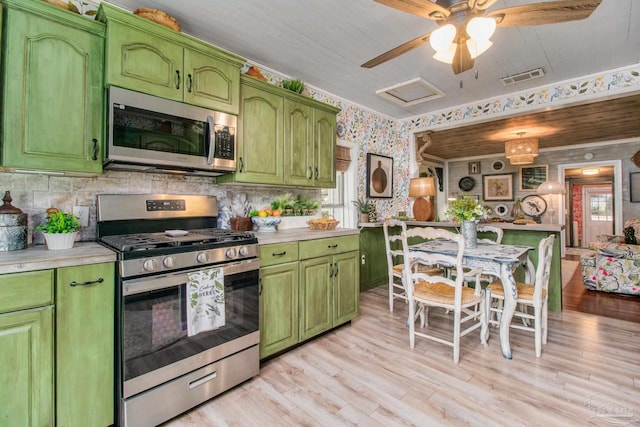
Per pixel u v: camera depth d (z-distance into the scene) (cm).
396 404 173
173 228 223
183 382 165
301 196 335
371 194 423
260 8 208
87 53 165
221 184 258
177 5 204
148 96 181
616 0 198
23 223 158
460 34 168
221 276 180
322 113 299
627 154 607
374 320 299
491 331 274
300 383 194
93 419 145
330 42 252
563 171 683
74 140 161
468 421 159
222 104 215
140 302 151
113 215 196
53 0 159
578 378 198
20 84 146
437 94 366
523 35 240
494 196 776
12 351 125
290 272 230
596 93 311
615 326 286
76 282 140
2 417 124
